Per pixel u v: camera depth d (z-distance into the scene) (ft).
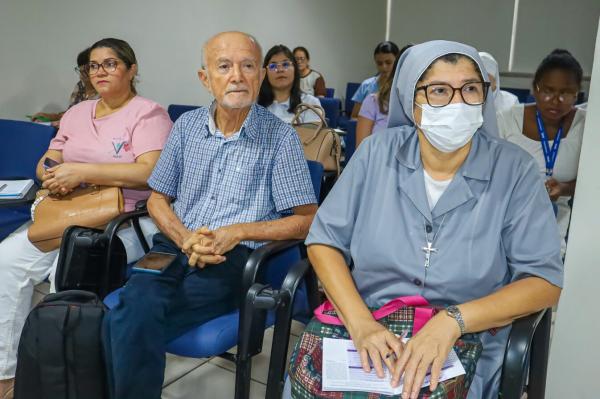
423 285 4.01
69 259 5.51
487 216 3.92
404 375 3.38
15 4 11.30
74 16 12.42
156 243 5.80
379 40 26.17
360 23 24.30
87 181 6.33
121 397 4.45
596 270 4.69
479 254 3.89
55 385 4.49
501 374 3.58
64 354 4.43
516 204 3.95
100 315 4.44
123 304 4.62
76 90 12.05
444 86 3.88
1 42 11.18
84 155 6.88
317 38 21.57
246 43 5.50
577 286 4.82
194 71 15.88
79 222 6.11
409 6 25.84
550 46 23.18
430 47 3.98
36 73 11.91
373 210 4.18
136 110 6.86
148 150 6.71
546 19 23.02
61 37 12.25
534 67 23.68
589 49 22.52
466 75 3.88
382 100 10.16
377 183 4.24
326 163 8.79
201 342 4.65
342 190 4.38
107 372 4.54
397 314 3.89
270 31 18.83
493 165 4.02
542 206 3.92
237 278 5.37
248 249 5.54
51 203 6.28
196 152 5.81
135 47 13.93
